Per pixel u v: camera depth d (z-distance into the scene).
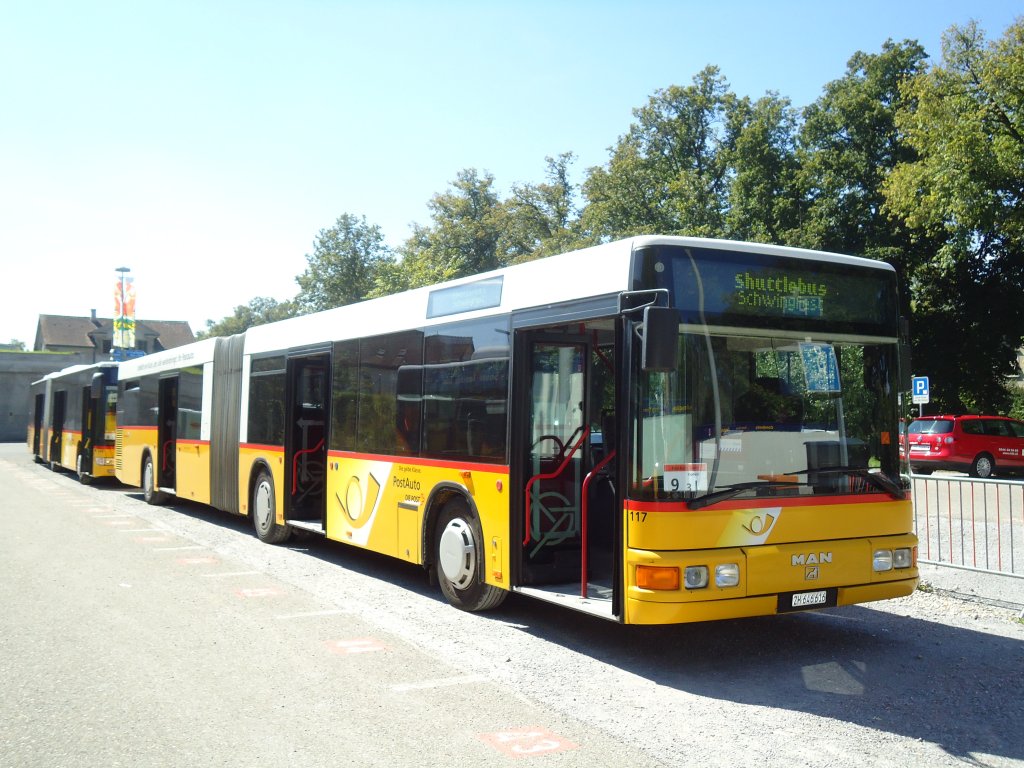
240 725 4.73
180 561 10.20
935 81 25.77
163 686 5.41
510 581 6.93
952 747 4.59
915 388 27.11
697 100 43.06
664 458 5.70
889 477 6.48
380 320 9.24
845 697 5.43
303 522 10.89
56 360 63.91
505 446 7.06
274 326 11.81
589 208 45.31
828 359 6.35
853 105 34.94
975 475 25.55
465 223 55.16
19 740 4.46
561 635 6.94
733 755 4.41
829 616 7.77
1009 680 5.82
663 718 4.98
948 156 25.00
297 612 7.57
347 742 4.49
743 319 6.04
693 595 5.54
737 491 5.81
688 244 5.95
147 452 16.94
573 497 7.30
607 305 6.06
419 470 8.27
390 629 7.02
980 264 33.84
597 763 4.26
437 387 8.09
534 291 6.90
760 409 6.02
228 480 12.75
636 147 43.81
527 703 5.20
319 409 11.34
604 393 7.62
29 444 38.44
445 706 5.12
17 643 6.40
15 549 11.03
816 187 35.16
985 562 8.37
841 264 6.51
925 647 6.68
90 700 5.12
